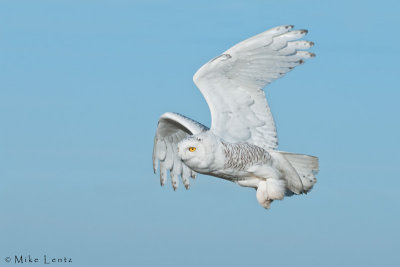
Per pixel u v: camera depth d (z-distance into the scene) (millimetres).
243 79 13742
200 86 13734
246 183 13836
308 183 13859
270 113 13789
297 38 13617
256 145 13609
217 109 13656
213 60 13734
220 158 13273
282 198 13531
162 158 16234
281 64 13719
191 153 13242
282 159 13742
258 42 13609
